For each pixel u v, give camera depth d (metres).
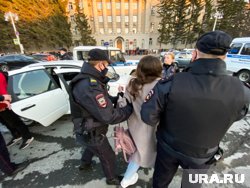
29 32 22.66
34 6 22.98
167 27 28.25
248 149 2.30
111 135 2.70
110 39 32.41
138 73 1.19
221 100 0.78
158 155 1.18
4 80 1.98
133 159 1.46
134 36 32.00
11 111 2.14
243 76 6.49
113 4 30.39
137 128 1.33
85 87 1.12
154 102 0.94
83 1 30.27
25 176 1.86
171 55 3.18
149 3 30.20
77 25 29.50
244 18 20.31
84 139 1.34
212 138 0.88
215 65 0.80
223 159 2.09
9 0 21.06
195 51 0.92
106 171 1.59
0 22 20.97
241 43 6.43
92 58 1.17
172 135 0.98
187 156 0.97
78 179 1.81
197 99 0.79
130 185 1.71
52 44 25.47
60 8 27.42
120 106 1.32
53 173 1.91
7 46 21.81
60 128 2.96
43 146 2.43
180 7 25.34
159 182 1.27
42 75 2.61
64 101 2.85
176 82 0.84
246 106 0.90
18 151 2.31
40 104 2.40
